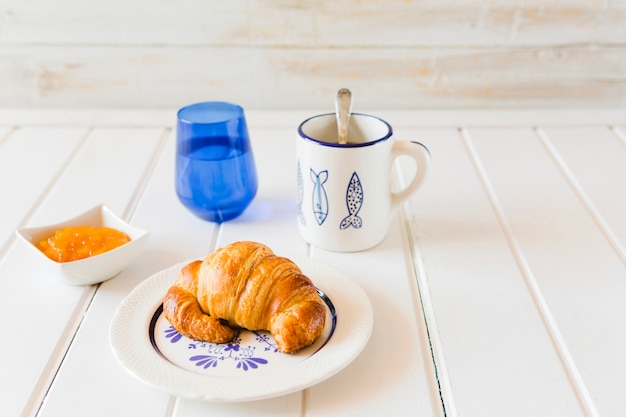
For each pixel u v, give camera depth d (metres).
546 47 1.00
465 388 0.48
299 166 0.62
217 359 0.49
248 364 0.48
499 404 0.46
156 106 1.04
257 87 1.02
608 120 0.94
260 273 0.51
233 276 0.51
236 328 0.52
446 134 0.90
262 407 0.46
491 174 0.79
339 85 1.02
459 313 0.55
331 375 0.47
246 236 0.66
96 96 1.04
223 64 1.01
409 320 0.54
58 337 0.53
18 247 0.64
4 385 0.48
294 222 0.69
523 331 0.53
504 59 1.00
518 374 0.49
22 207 0.71
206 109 0.70
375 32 0.98
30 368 0.50
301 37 0.98
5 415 0.46
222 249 0.53
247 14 0.97
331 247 0.63
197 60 1.00
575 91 1.03
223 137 0.66
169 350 0.50
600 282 0.59
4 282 0.59
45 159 0.83
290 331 0.49
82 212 0.70
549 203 0.72
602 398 0.47
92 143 0.87
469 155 0.84
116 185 0.76
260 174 0.79
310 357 0.48
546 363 0.50
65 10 0.97
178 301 0.51
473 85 1.03
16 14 0.97
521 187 0.76
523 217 0.70
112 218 0.64
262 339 0.51
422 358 0.50
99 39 0.99
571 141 0.88
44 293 0.58
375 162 0.60
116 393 0.47
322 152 0.59
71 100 1.04
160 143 0.88
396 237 0.66
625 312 0.55
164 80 1.02
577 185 0.76
